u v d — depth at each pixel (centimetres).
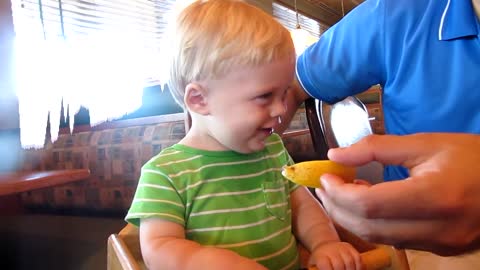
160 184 62
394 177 87
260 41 59
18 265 147
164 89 272
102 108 235
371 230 34
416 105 81
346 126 111
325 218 71
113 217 193
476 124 74
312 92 100
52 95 202
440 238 33
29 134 190
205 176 65
